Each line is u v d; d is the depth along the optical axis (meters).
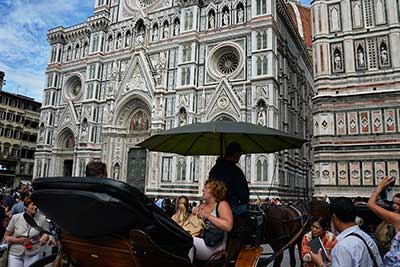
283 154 38.50
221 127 7.60
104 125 47.72
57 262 6.01
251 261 6.73
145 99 44.78
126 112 47.47
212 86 40.72
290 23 47.19
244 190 7.91
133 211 4.61
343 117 29.48
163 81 44.34
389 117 27.81
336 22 31.92
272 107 35.75
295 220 12.82
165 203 23.73
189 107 40.56
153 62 46.78
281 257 12.20
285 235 12.30
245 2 41.22
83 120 49.75
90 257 5.27
